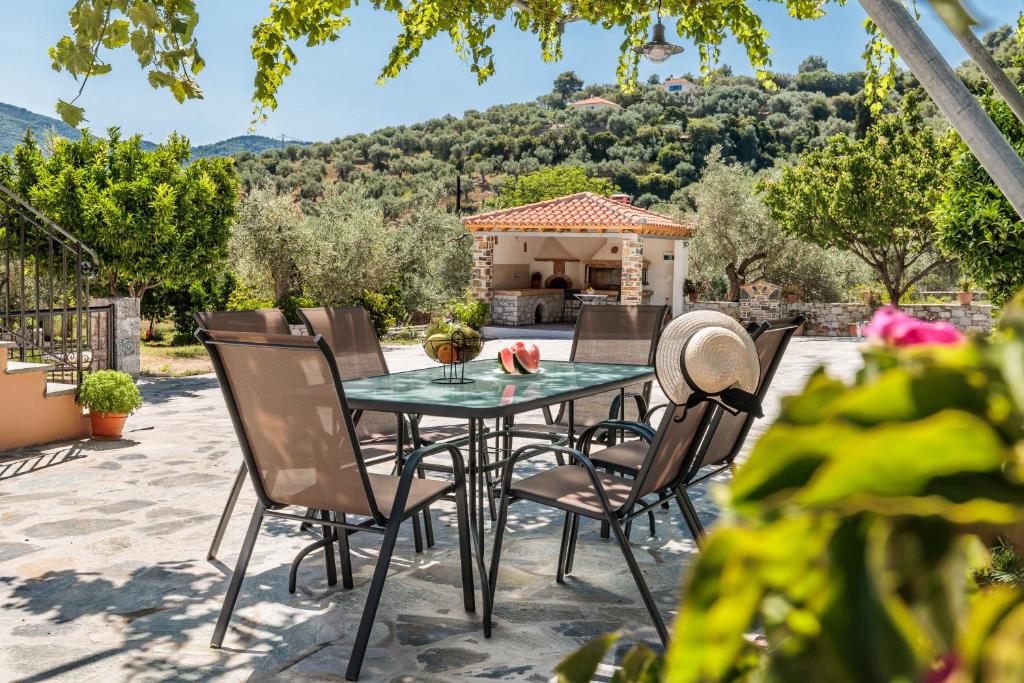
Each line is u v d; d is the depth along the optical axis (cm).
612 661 290
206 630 314
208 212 1249
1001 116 623
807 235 1859
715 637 34
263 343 280
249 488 521
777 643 34
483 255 1972
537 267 2212
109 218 1128
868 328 54
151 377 1122
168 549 404
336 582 364
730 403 292
